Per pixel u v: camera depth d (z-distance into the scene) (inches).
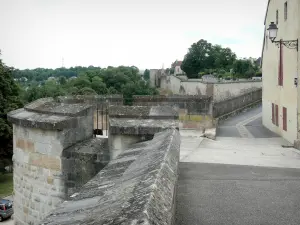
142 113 338.3
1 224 1156.5
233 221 255.6
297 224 253.1
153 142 276.2
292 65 773.9
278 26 889.5
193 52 3538.4
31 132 328.5
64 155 314.2
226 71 3134.8
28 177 336.8
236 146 674.2
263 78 1117.7
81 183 312.3
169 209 130.6
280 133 887.7
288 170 432.8
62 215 150.6
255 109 1521.9
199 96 791.1
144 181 155.9
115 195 151.1
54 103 356.8
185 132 770.8
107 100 655.1
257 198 311.9
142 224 100.7
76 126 323.9
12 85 1651.1
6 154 1510.8
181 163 461.1
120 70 3090.6
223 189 338.3
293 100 769.6
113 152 314.5
